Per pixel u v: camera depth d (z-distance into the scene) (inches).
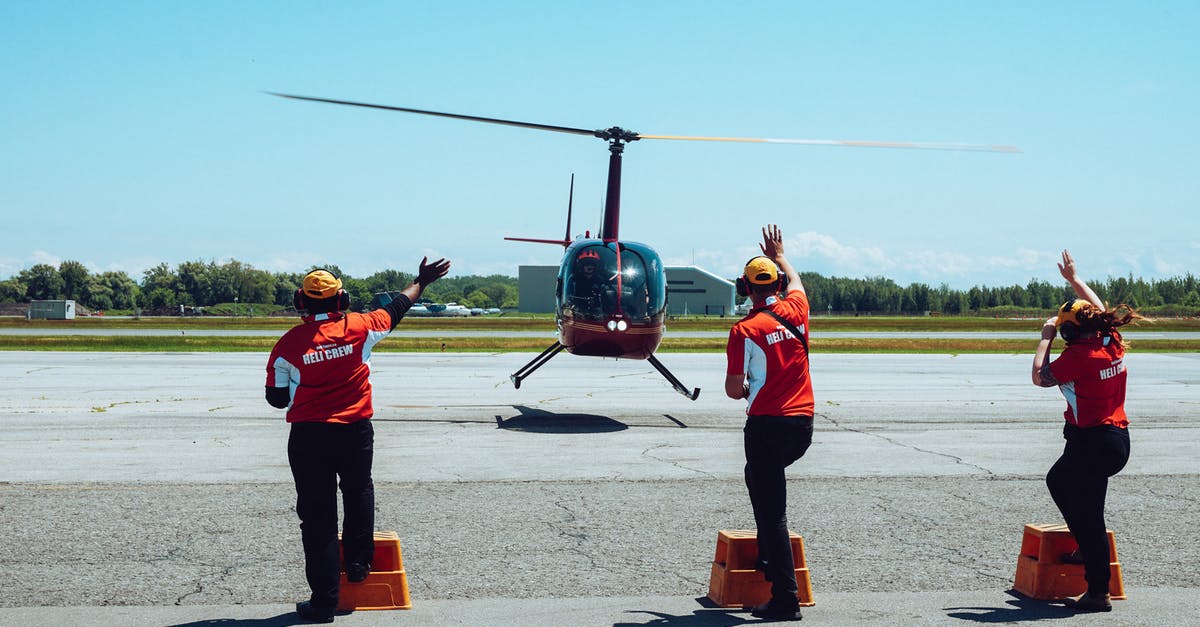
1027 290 5876.0
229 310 4682.6
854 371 906.1
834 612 189.5
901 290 5723.4
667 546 247.1
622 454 401.4
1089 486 189.6
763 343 184.5
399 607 191.5
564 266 543.5
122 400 594.2
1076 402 191.3
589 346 525.0
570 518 279.6
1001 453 408.2
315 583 180.9
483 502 301.9
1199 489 326.3
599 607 193.2
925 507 297.3
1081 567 199.5
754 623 181.6
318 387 180.1
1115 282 5418.3
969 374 867.4
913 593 205.0
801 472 359.6
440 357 1095.6
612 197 549.0
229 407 558.3
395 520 275.9
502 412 554.3
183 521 270.5
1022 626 179.6
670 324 2534.5
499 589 207.2
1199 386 748.6
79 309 4589.1
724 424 506.6
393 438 447.5
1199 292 5260.8
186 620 182.4
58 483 325.7
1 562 225.9
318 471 180.9
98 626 177.9
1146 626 179.8
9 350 1184.2
